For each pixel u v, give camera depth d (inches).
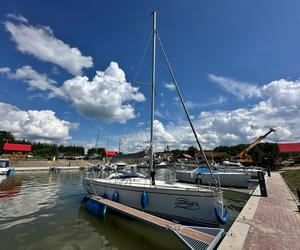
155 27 394.9
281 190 456.1
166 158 2180.1
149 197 294.5
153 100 373.4
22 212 341.7
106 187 367.6
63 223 289.1
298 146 1788.9
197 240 185.9
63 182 757.3
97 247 217.0
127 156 474.3
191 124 321.1
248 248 166.4
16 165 1409.9
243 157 1469.0
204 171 644.1
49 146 2770.7
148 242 230.1
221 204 255.6
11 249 209.6
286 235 194.5
